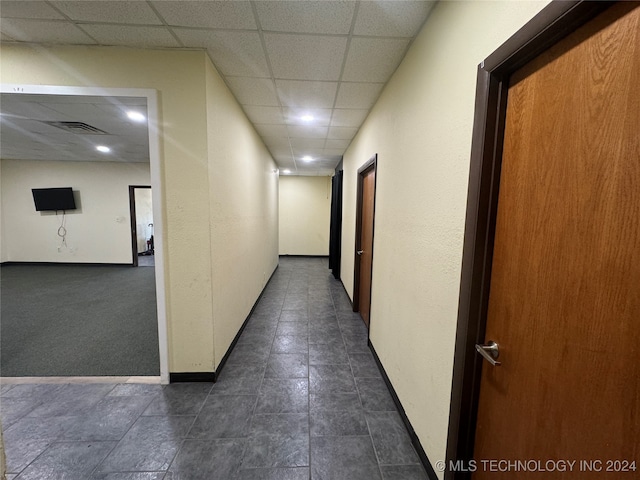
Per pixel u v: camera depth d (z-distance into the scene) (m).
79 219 5.98
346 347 2.57
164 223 1.86
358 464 1.35
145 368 2.14
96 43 1.70
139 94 1.76
